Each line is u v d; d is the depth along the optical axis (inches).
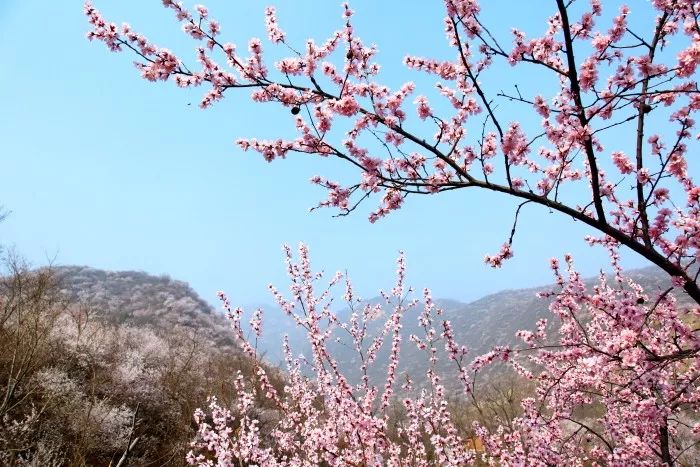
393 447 236.5
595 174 134.3
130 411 474.6
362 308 270.2
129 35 144.6
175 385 547.2
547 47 157.2
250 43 153.1
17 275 465.7
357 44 154.0
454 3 137.9
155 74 148.0
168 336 988.6
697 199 137.6
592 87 136.3
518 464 189.6
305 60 152.1
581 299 159.6
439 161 164.4
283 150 156.5
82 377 502.6
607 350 134.2
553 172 172.1
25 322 443.5
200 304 1833.2
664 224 141.9
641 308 142.1
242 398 246.7
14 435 331.3
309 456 244.4
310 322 246.4
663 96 155.6
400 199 157.4
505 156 136.6
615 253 225.3
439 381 223.6
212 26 147.4
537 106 141.0
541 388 230.2
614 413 201.5
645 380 130.5
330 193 162.9
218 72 149.4
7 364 395.9
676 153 148.1
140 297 1662.2
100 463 396.2
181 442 418.6
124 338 737.6
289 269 255.3
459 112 162.4
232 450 216.5
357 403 228.5
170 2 144.0
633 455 180.2
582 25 152.2
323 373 252.7
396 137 161.0
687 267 133.9
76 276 1760.6
